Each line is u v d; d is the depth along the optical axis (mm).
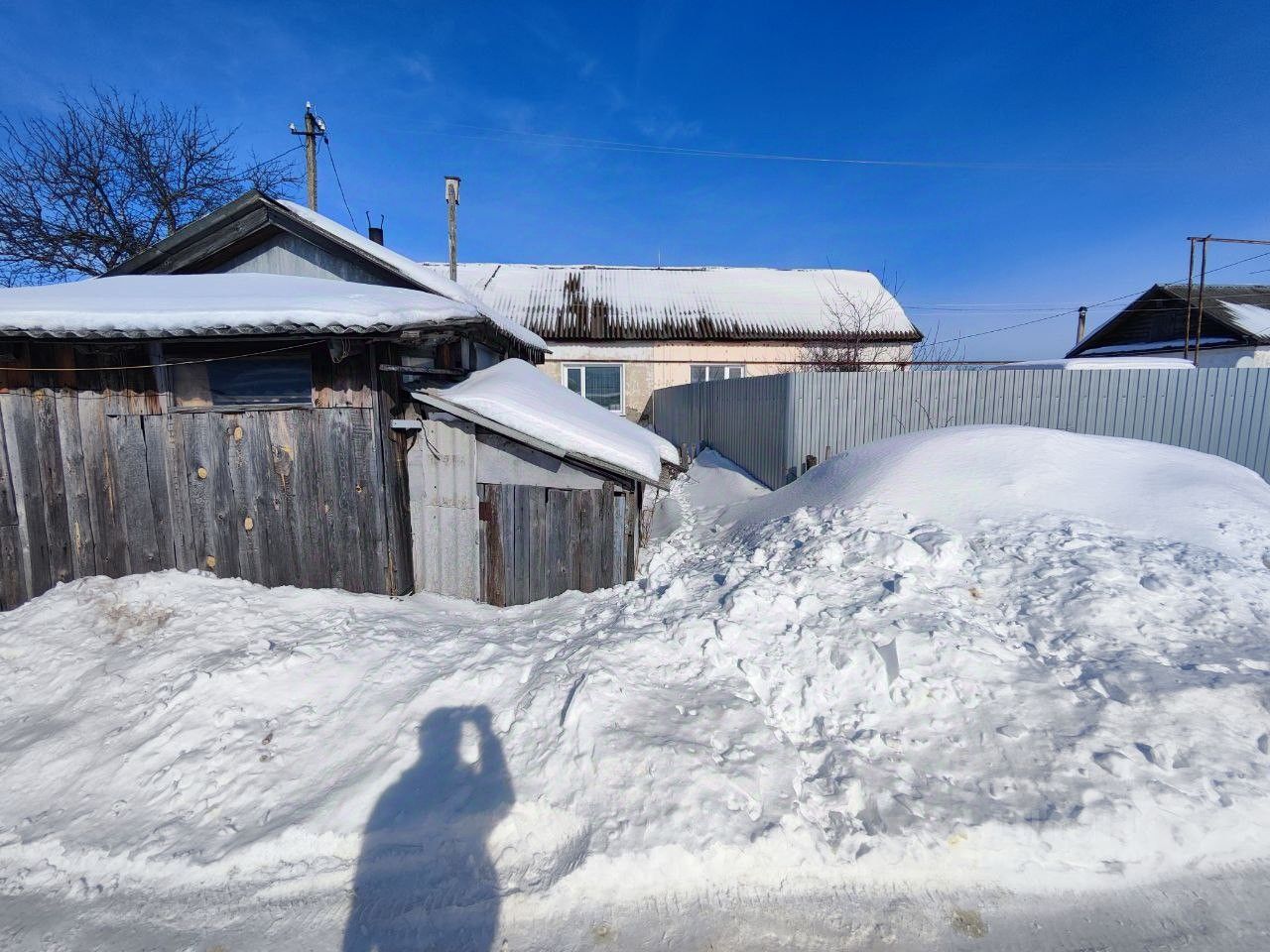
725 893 2146
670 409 14016
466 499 5020
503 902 2162
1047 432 5875
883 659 3145
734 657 3352
